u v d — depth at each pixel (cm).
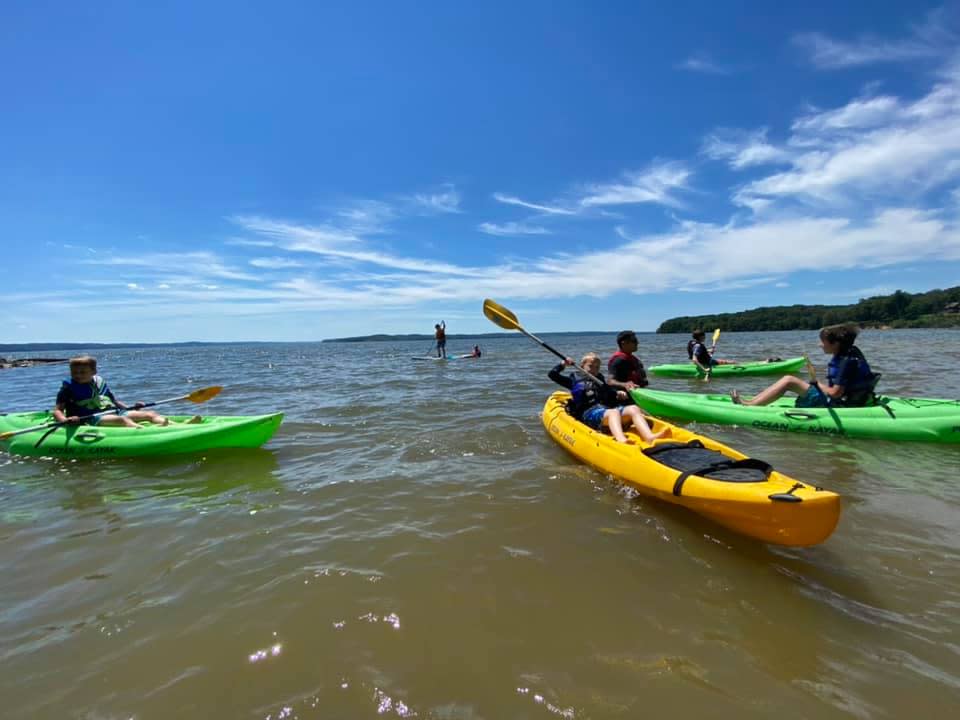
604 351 2631
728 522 296
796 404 606
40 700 176
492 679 182
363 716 166
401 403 791
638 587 242
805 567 259
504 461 455
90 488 399
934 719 162
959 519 310
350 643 202
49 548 293
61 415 513
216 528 317
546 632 208
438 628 211
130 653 199
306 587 243
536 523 316
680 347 3020
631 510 336
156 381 1329
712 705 169
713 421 615
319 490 384
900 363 1320
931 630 206
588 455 427
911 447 486
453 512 336
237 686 180
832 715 164
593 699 172
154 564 271
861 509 327
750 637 204
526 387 988
